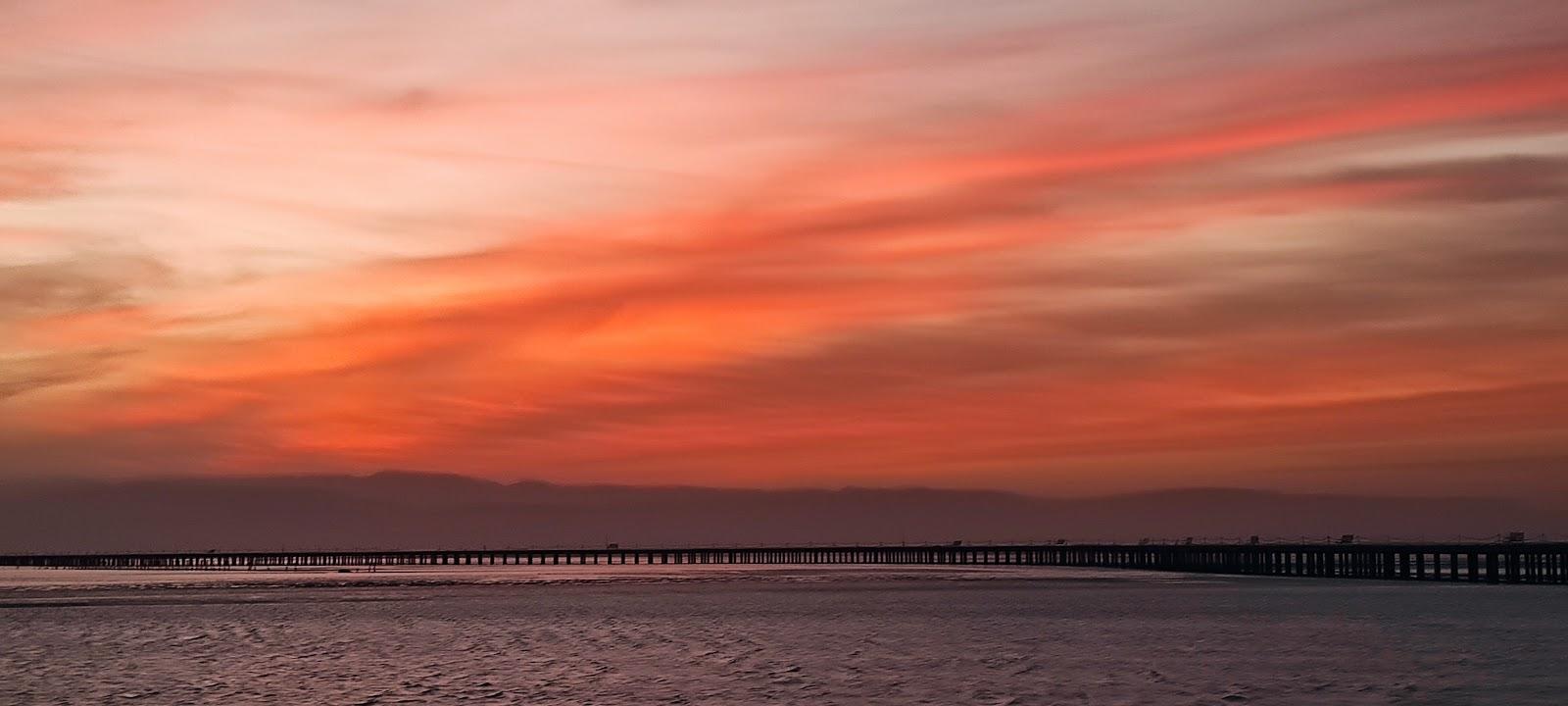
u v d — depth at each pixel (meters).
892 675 61.06
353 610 115.06
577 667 64.94
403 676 61.59
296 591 156.00
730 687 56.81
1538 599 110.00
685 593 145.25
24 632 89.94
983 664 65.44
